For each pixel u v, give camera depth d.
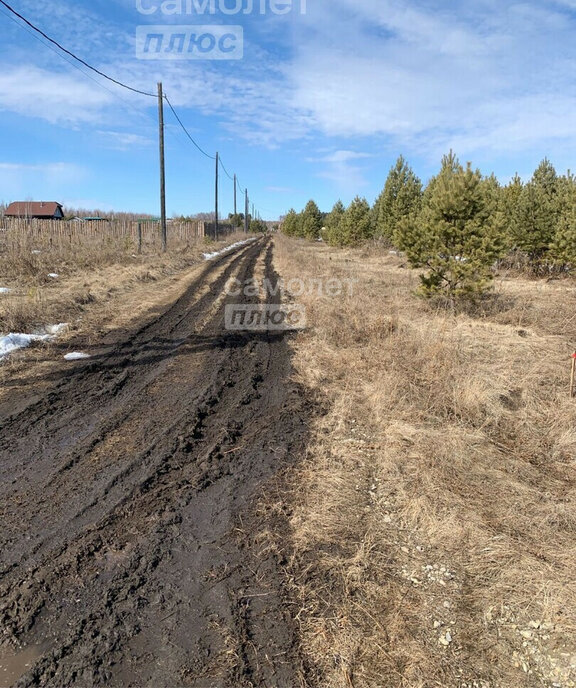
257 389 6.15
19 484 3.70
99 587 2.71
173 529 3.28
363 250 27.59
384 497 3.81
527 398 5.92
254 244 45.53
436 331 8.37
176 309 11.02
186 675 2.21
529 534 3.36
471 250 9.98
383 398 5.66
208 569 2.91
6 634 2.37
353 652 2.37
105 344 7.76
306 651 2.37
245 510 3.54
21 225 23.34
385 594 2.78
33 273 13.18
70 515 3.34
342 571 2.95
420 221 10.86
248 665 2.27
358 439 4.80
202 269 19.78
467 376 6.25
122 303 11.22
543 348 7.86
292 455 4.41
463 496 3.82
